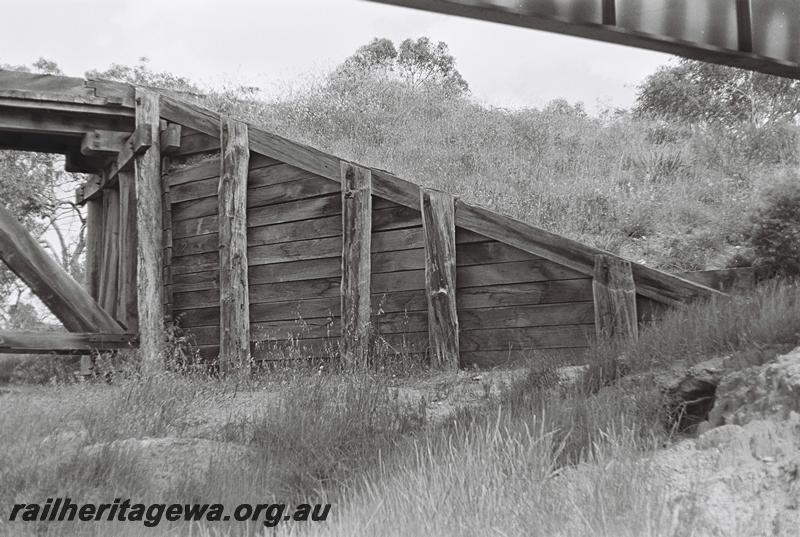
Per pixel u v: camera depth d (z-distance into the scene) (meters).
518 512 4.09
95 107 12.52
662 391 6.07
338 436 6.52
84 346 11.87
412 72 23.67
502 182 14.66
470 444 5.21
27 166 24.22
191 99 13.19
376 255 10.85
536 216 13.05
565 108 19.58
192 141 12.61
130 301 12.74
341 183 11.04
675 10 5.94
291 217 11.62
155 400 8.20
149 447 6.49
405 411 7.24
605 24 5.58
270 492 5.47
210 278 12.29
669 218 12.99
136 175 12.45
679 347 6.59
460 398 8.27
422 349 10.39
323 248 11.30
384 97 19.98
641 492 4.18
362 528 4.12
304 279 11.43
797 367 4.98
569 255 9.51
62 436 6.59
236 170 11.91
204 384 9.94
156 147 12.55
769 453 4.49
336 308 11.12
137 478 5.56
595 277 9.25
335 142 17.00
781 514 4.00
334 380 8.83
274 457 6.22
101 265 15.09
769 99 19.80
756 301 6.68
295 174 11.64
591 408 5.88
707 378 5.89
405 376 9.98
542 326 9.69
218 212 12.08
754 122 18.16
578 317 9.48
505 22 5.39
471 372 9.70
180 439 6.77
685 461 4.70
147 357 11.85
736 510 4.11
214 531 4.51
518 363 9.55
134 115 12.70
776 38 6.48
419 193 10.52
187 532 4.59
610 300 9.10
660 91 21.64
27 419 6.81
